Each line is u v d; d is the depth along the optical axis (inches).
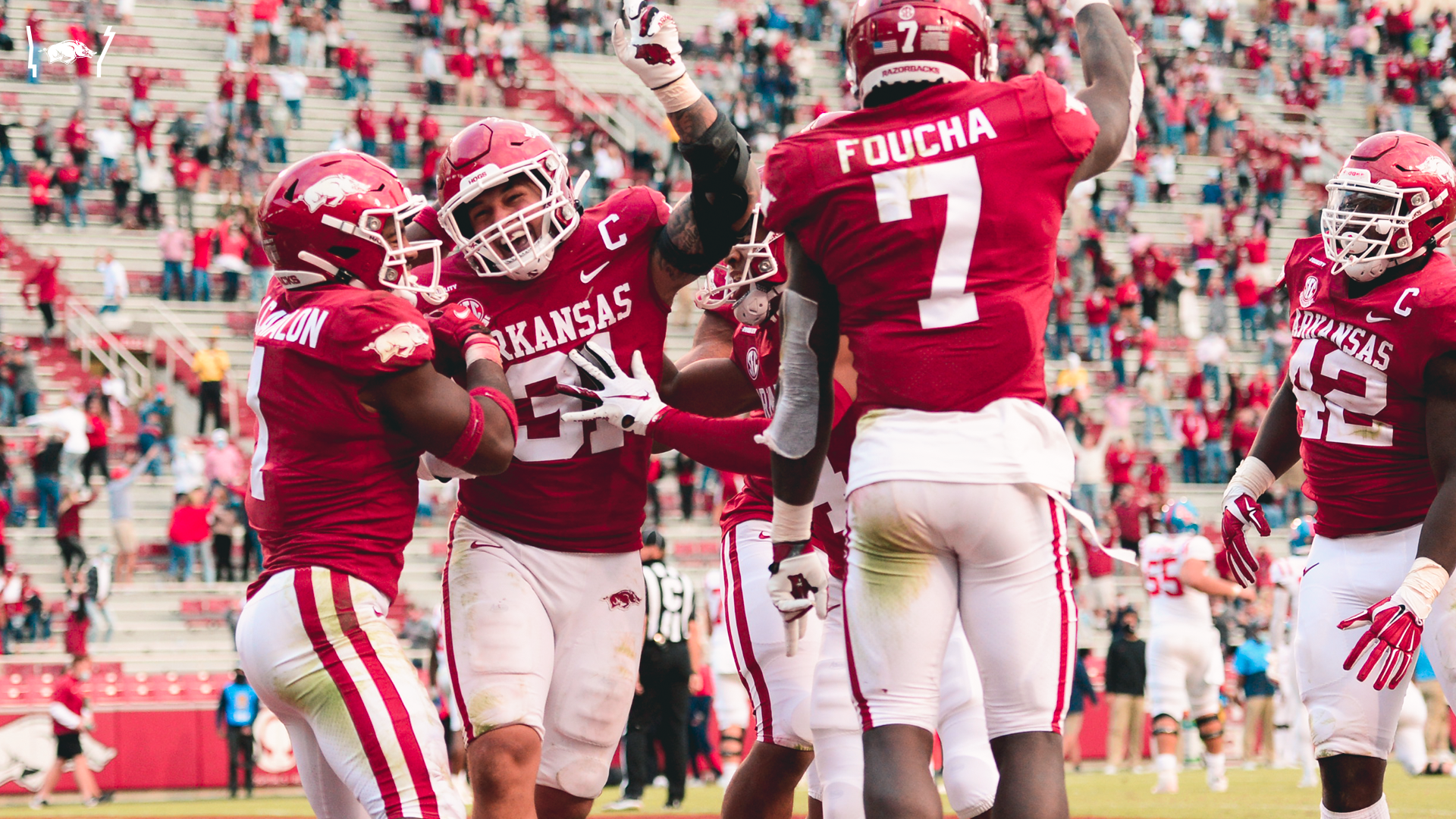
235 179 2075.5
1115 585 1800.0
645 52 370.9
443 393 346.9
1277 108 2856.8
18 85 2111.2
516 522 399.5
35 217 1996.8
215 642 1567.4
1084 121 302.2
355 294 343.9
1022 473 295.4
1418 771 695.1
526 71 2497.5
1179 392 2151.8
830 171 299.4
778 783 440.8
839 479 402.9
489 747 381.7
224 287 1957.4
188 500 1611.7
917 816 289.1
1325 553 438.0
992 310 294.7
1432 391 403.2
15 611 1513.3
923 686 301.9
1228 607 1595.7
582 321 396.5
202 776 1376.7
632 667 413.1
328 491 343.0
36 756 1323.8
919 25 302.0
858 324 304.5
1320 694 431.2
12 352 1745.8
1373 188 407.5
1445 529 389.7
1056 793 293.4
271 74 2237.9
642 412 387.5
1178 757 1438.2
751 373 431.8
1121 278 2217.0
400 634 1557.6
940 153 296.0
